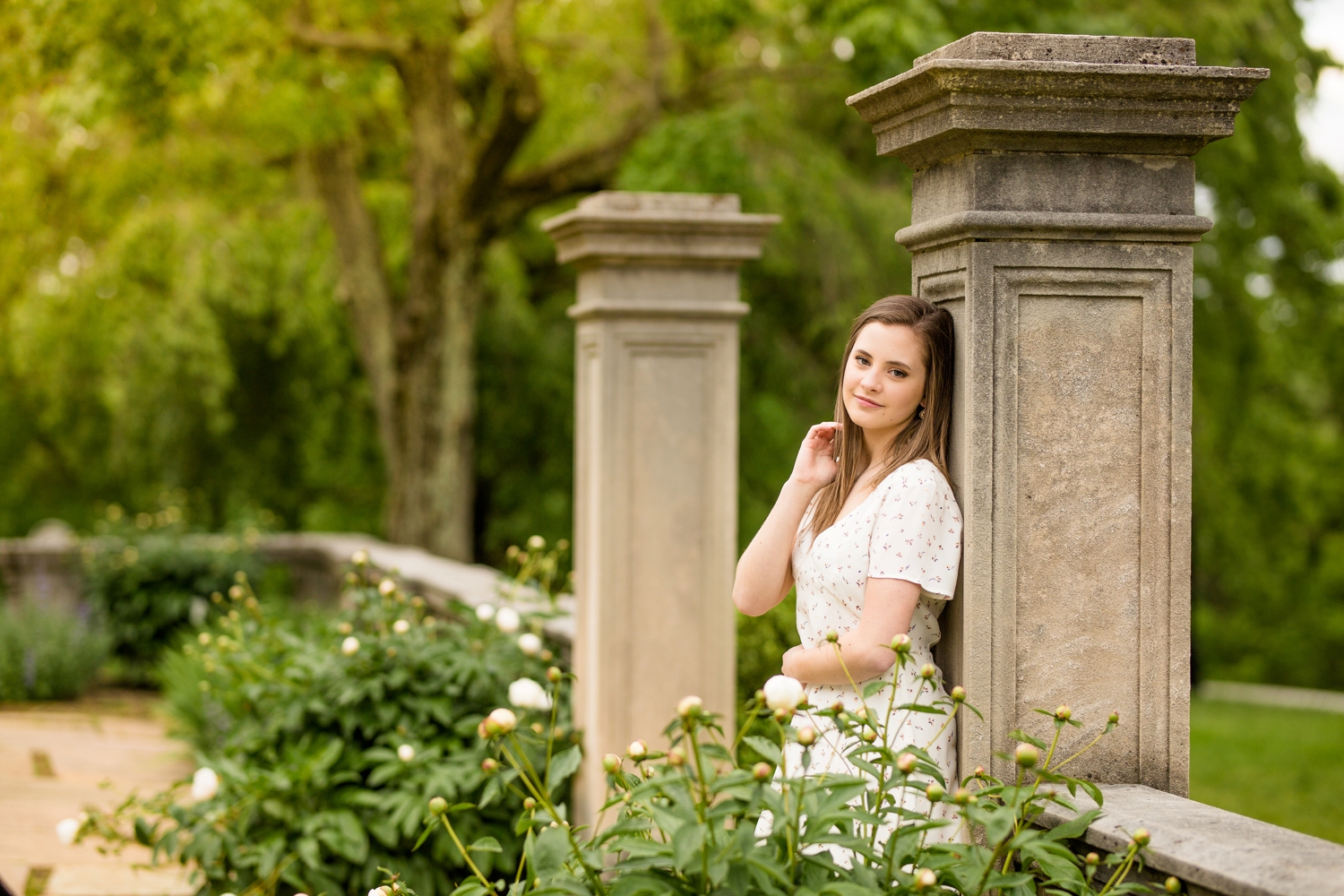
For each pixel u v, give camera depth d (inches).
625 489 159.3
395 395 402.6
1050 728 85.8
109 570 350.0
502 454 503.5
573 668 169.8
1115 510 86.6
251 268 441.7
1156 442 86.9
